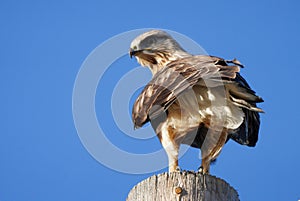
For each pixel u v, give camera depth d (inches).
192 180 380.2
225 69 478.3
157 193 380.2
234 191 390.6
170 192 377.7
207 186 379.9
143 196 382.9
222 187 382.9
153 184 383.2
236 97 492.7
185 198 374.9
